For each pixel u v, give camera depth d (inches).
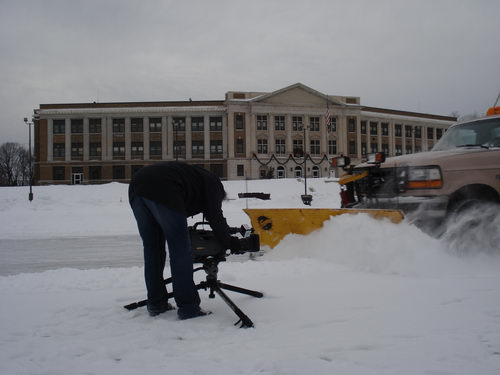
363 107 2650.1
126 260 293.7
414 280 179.8
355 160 2472.9
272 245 245.8
